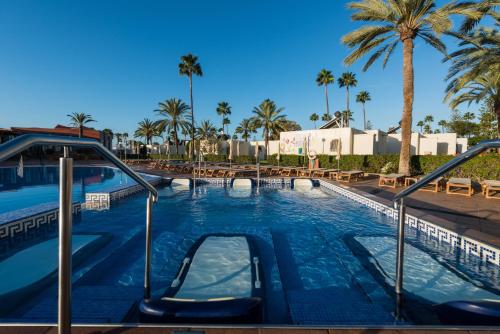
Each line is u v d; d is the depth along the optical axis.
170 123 36.44
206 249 4.96
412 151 25.88
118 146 41.62
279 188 14.49
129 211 9.07
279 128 33.44
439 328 1.89
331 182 13.86
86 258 5.12
